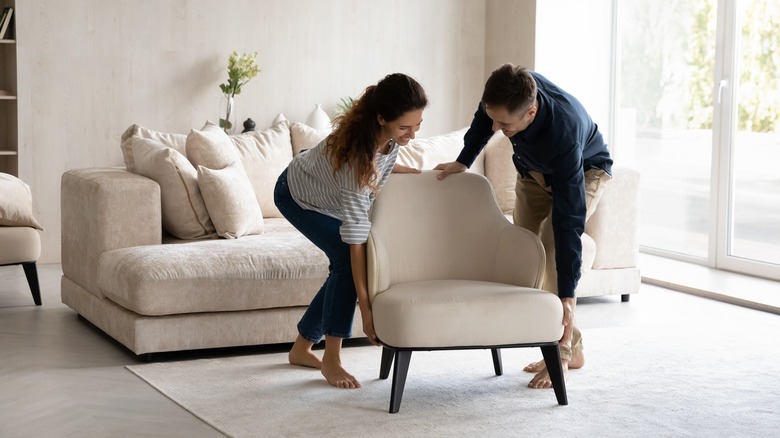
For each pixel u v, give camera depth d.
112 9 6.30
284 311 3.97
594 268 4.99
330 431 2.99
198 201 4.41
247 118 6.72
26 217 4.84
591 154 3.52
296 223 3.44
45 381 3.55
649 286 5.60
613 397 3.37
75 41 6.22
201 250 3.93
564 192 3.22
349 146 3.07
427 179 3.48
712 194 5.99
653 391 3.45
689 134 6.21
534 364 3.71
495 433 2.98
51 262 6.29
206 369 3.72
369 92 3.09
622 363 3.84
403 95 2.99
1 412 3.19
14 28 6.15
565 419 3.12
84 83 6.28
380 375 3.59
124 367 3.75
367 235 3.19
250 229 4.45
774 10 5.53
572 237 3.23
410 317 3.06
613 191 4.98
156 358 3.90
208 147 4.64
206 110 6.62
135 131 4.85
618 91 6.84
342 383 3.47
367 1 7.00
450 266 3.45
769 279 5.59
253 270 3.86
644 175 6.62
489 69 7.32
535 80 3.29
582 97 6.85
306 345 3.73
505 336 3.13
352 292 3.41
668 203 6.42
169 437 2.94
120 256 3.94
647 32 6.54
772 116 5.57
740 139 5.80
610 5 6.85
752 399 3.37
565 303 3.24
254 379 3.58
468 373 3.68
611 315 4.78
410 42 7.16
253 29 6.70
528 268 3.30
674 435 2.98
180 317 3.81
